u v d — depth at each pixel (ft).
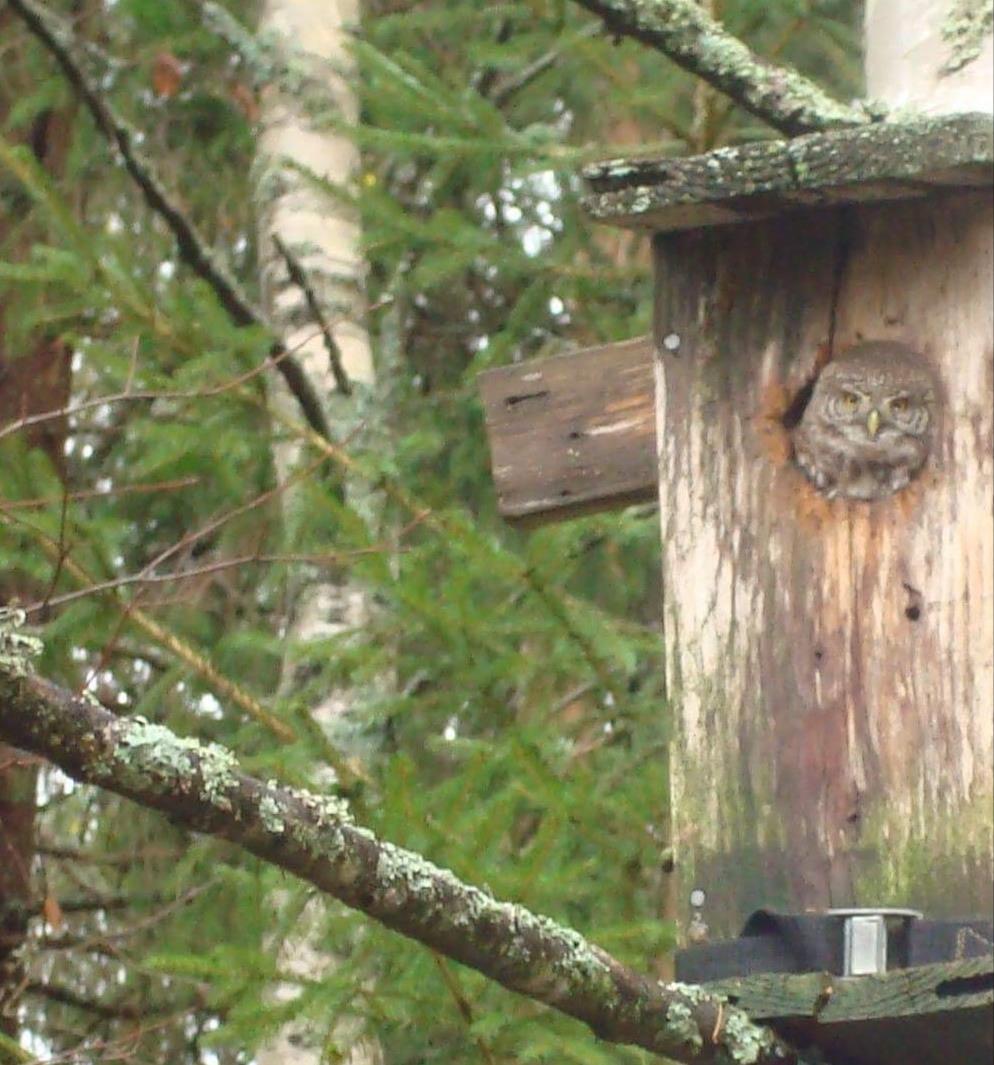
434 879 19.08
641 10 26.05
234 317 38.06
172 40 43.91
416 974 27.48
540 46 40.04
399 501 34.40
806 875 22.54
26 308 36.65
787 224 23.98
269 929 30.35
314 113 43.11
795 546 23.29
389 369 42.09
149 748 17.74
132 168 37.63
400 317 46.03
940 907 22.00
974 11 25.68
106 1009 39.99
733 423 23.80
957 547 22.70
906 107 25.76
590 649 32.71
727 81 25.96
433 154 37.50
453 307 49.19
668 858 27.32
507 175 43.11
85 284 34.88
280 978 27.71
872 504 23.11
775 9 39.75
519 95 45.06
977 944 21.30
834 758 22.71
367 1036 29.19
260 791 18.25
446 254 38.42
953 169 22.38
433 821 27.84
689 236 24.32
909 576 22.82
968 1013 20.26
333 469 37.04
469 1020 27.07
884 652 22.76
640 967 28.86
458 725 37.24
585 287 39.14
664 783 32.37
